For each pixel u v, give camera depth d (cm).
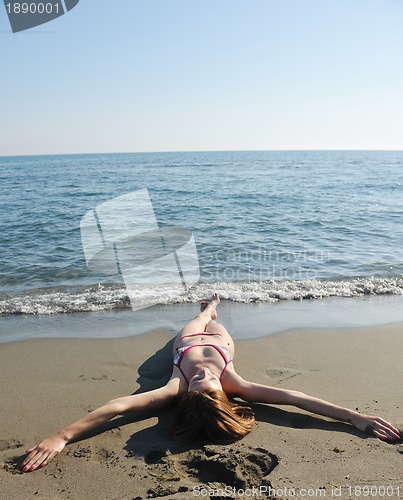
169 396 389
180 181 3111
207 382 375
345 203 1817
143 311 646
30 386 421
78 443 336
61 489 281
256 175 3844
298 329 572
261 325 588
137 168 5559
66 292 727
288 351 504
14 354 494
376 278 809
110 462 310
